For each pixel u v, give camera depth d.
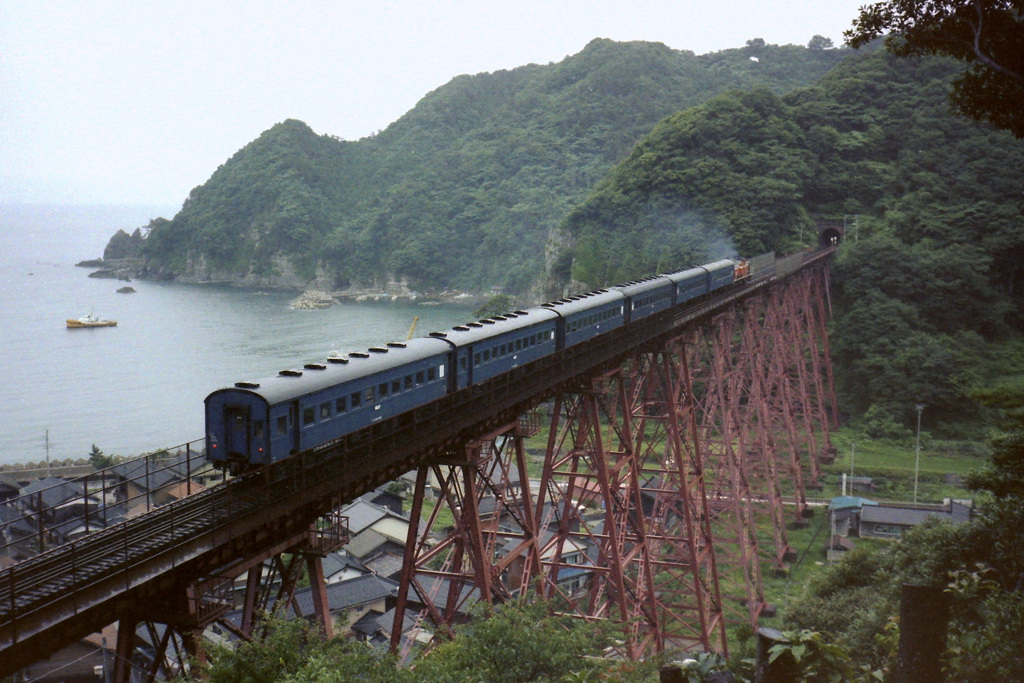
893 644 20.39
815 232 142.62
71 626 19.56
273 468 25.62
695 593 52.25
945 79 161.50
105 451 109.75
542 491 41.09
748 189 141.88
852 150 155.12
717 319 69.69
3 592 18.78
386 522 75.38
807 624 44.09
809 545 81.50
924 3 27.14
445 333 36.09
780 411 97.81
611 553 44.38
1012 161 144.00
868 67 169.12
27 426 122.62
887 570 46.53
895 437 110.25
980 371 116.69
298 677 19.09
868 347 120.94
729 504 71.38
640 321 54.62
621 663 23.75
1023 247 133.62
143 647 46.31
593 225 155.75
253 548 24.41
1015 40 26.30
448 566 37.56
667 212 146.50
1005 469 34.78
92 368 161.12
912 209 140.75
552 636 24.12
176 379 151.50
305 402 26.69
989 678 19.22
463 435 33.91
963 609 24.73
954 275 127.06
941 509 81.44
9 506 62.31
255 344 185.00
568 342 44.50
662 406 58.62
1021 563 31.28
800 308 109.62
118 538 21.34
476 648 23.75
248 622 23.30
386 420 30.53
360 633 56.31
